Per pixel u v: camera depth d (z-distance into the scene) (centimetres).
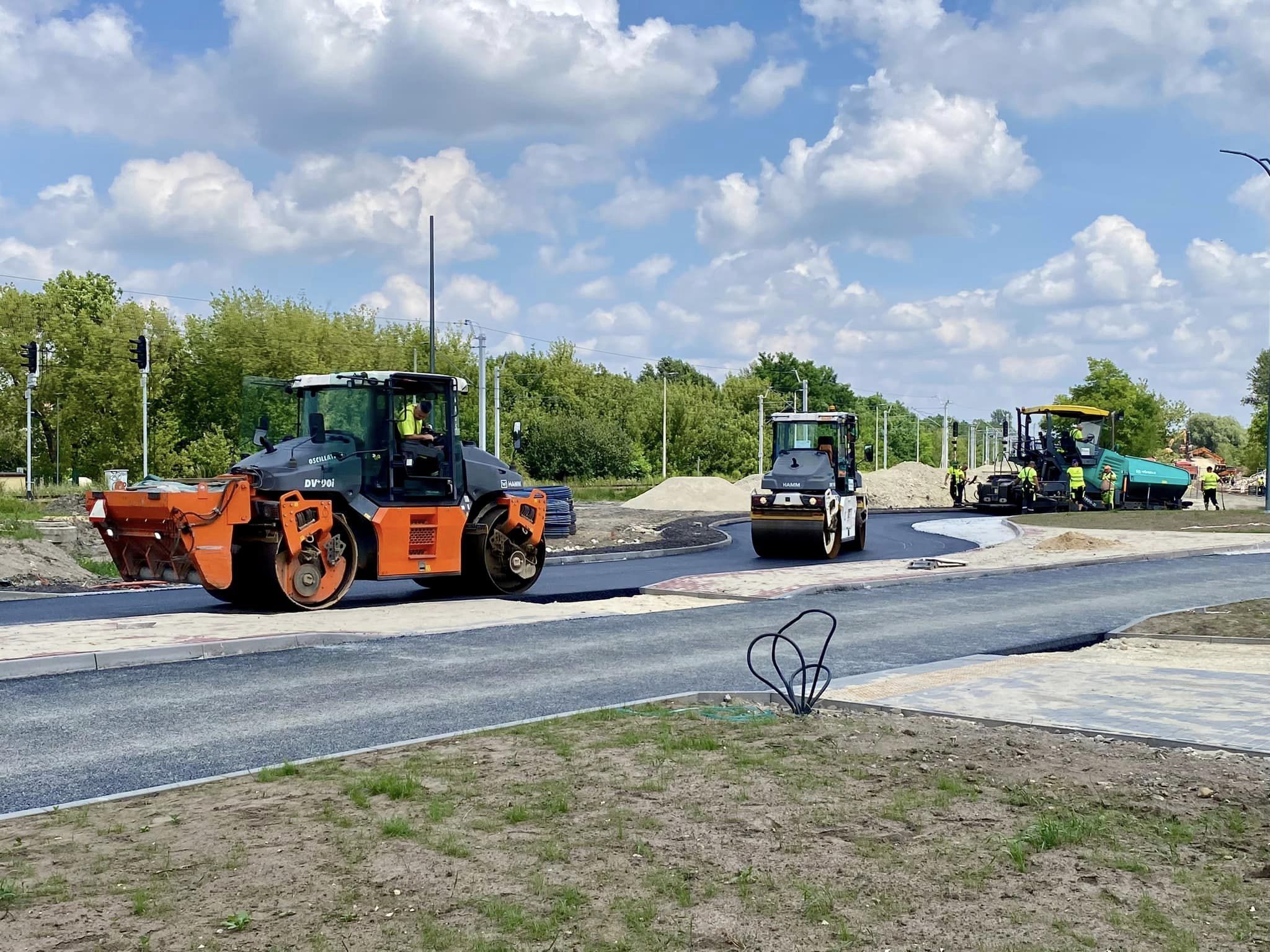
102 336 6275
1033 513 4341
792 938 445
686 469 9494
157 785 690
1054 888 498
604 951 431
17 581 1923
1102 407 7594
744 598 1670
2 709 909
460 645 1248
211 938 441
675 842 559
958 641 1305
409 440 1631
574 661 1145
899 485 5691
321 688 1001
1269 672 1072
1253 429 9319
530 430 8262
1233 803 623
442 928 450
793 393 13900
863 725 830
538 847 549
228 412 6644
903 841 560
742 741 777
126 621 1364
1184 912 471
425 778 682
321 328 6950
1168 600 1719
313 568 1513
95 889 493
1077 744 765
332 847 550
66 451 6538
